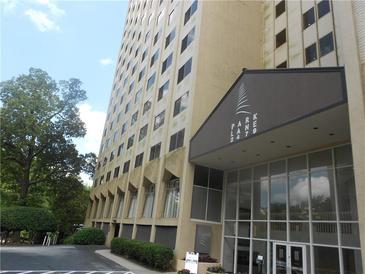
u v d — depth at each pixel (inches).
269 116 571.5
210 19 1005.2
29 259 797.2
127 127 1581.0
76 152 1871.3
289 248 650.2
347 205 559.8
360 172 388.5
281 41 1011.3
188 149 852.6
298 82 523.2
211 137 753.6
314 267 590.2
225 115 714.2
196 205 831.1
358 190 386.9
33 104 1660.9
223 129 709.3
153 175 1035.3
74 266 747.4
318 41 857.5
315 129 542.6
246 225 782.5
